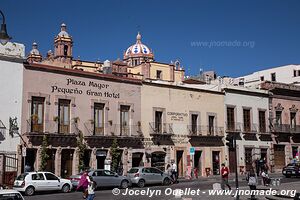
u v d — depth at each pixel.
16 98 31.30
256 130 48.12
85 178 22.47
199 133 42.62
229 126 45.78
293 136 52.34
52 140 32.38
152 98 39.62
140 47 84.56
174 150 40.28
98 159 35.22
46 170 31.86
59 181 26.75
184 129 41.50
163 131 39.84
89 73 35.62
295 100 53.81
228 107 46.06
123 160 36.44
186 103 42.19
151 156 38.59
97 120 35.88
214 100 44.81
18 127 31.05
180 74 68.62
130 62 83.69
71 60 65.50
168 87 41.03
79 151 33.69
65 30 67.06
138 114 38.41
